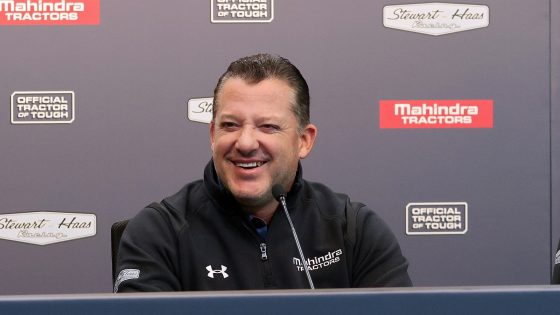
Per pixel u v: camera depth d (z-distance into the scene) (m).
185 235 4.02
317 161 6.83
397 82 6.85
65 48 6.72
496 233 6.93
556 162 6.90
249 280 3.99
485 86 6.88
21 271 6.76
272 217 4.07
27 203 6.75
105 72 6.74
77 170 6.76
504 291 2.25
